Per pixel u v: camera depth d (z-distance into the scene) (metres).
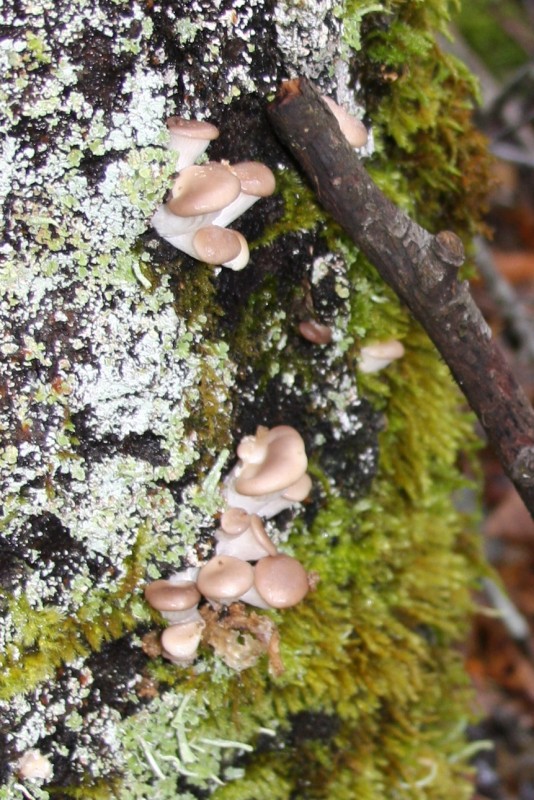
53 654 0.70
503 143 1.39
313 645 0.74
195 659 0.72
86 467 0.69
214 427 0.71
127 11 0.66
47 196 0.66
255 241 0.71
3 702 0.69
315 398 0.74
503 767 1.08
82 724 0.71
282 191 0.71
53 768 0.71
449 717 0.85
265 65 0.69
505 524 1.27
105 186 0.67
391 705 0.79
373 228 0.70
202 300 0.70
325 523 0.76
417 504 0.80
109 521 0.70
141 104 0.67
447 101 0.76
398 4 0.72
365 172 0.69
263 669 0.74
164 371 0.69
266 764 0.75
